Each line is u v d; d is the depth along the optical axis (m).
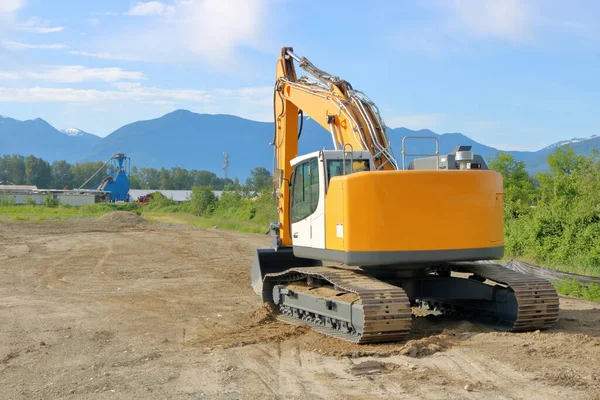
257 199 54.31
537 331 9.88
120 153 107.94
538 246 21.00
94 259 23.19
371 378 7.50
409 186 9.51
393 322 9.04
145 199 103.75
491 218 9.87
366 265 9.52
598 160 23.53
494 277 10.31
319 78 12.23
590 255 19.27
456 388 7.00
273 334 10.32
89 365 8.59
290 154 13.48
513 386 7.01
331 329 10.23
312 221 10.67
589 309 12.30
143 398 6.99
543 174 38.62
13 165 191.88
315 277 11.07
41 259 23.08
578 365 7.80
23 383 7.77
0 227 39.66
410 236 9.47
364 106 11.01
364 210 9.46
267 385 7.38
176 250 26.62
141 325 11.51
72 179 199.25
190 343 9.93
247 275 18.98
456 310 11.80
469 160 10.09
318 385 7.30
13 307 13.48
